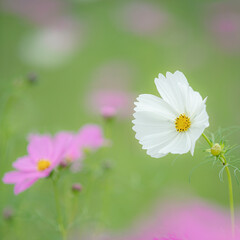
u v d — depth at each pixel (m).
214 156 0.77
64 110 2.03
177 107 0.80
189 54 2.21
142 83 2.07
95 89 1.89
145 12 2.46
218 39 2.24
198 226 0.75
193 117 0.80
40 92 2.15
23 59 2.35
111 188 1.13
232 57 2.21
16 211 1.00
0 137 1.13
